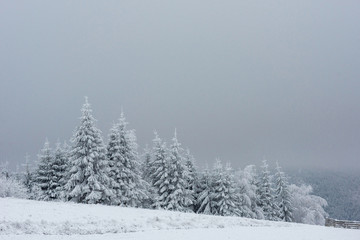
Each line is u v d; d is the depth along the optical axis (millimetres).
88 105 44156
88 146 42969
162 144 52500
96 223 20797
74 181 42281
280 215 57531
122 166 46750
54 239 16312
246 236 20062
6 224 17953
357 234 23312
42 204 28766
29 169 60156
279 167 59594
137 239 17422
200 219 26250
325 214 66500
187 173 50812
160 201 49938
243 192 57188
